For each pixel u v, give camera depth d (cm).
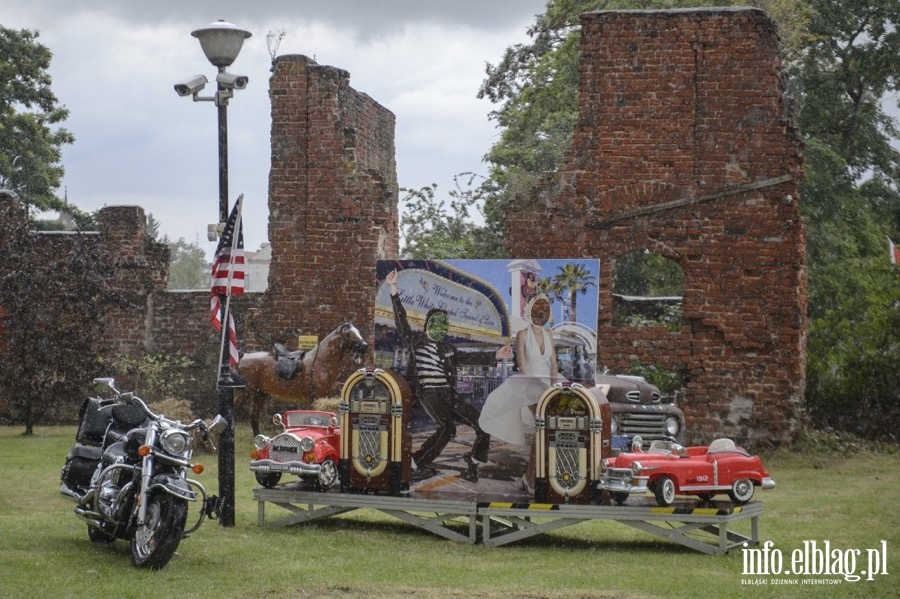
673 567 1127
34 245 2584
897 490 1644
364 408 1300
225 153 1366
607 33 2186
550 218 2209
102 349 2611
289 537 1252
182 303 2631
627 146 2178
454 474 1298
